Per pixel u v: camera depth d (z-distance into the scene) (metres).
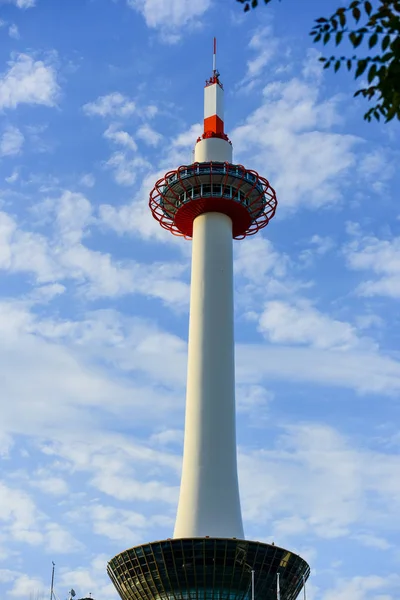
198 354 99.88
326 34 23.30
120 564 93.19
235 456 96.06
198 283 103.75
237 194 105.75
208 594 88.00
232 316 102.94
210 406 96.69
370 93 24.39
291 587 93.62
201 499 92.19
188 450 95.56
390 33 22.34
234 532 91.12
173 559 88.38
